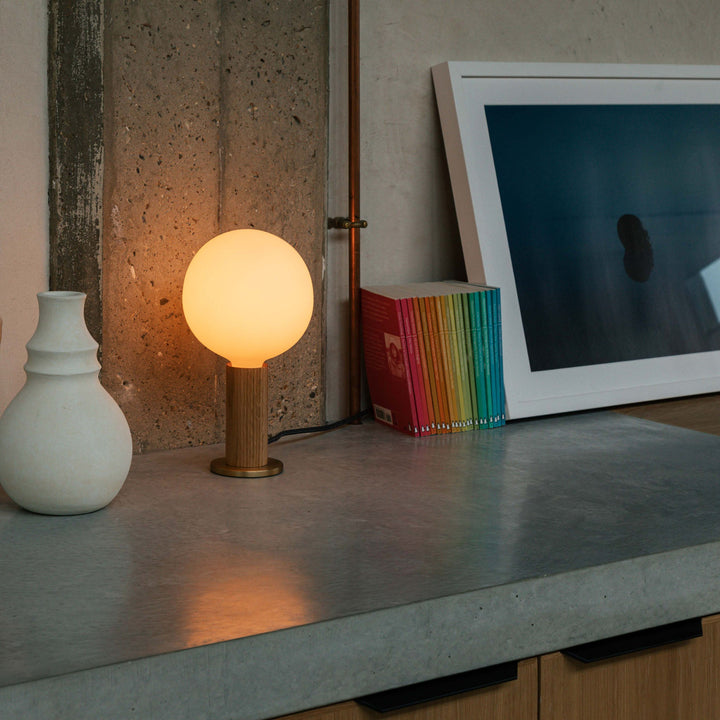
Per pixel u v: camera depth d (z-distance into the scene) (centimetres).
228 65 169
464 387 185
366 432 186
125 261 162
